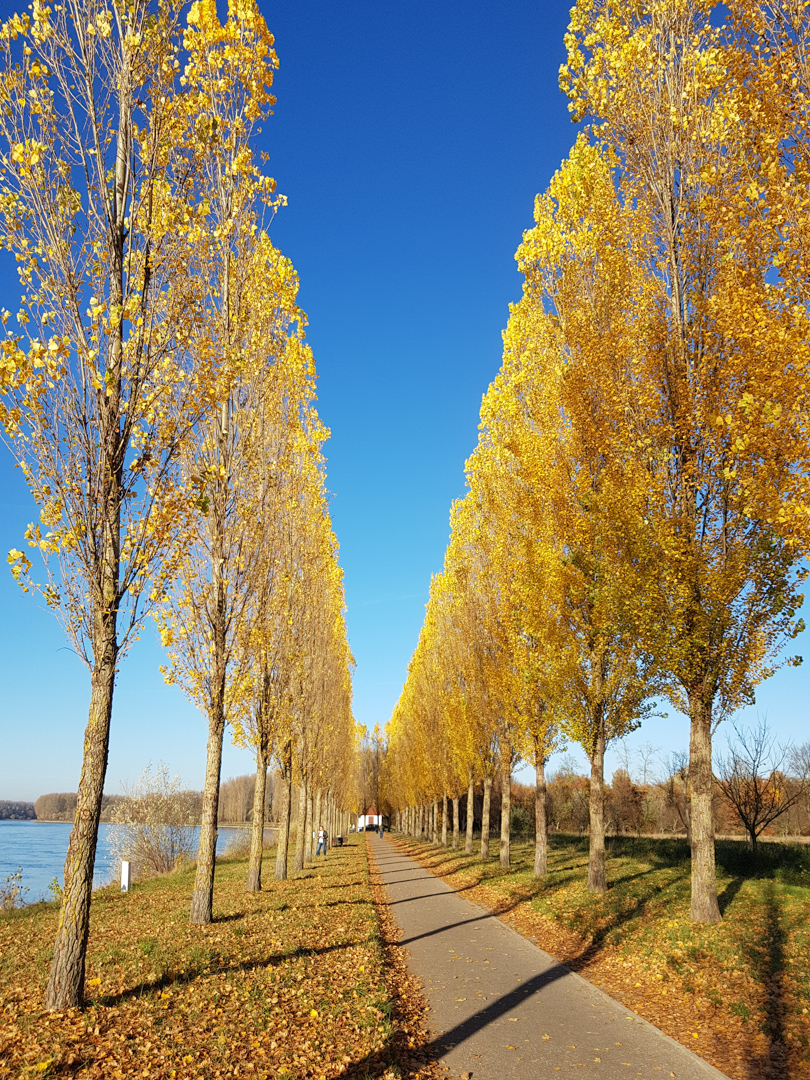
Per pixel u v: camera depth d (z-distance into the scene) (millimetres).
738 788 19359
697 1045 6777
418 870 27516
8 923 12875
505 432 20078
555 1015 7750
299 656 19578
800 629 10805
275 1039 6238
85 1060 5332
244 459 12430
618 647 14125
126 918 12922
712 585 10727
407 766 52750
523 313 18953
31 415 6914
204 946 9641
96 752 6855
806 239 8398
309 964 9039
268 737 17812
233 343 12039
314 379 20109
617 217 13414
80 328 7309
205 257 9578
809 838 26359
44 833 90000
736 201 9305
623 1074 5965
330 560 28500
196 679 11742
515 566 16984
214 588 11898
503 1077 5902
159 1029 6105
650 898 13375
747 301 9195
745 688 11250
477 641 25859
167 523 7539
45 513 6945
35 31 7312
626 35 12609
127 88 7793
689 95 11969
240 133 12031
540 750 18812
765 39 8625
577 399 14570
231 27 11656
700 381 11180
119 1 7793
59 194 7273
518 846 32750
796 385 8664
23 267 7090
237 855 37031
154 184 7840
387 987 8383
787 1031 6773
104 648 7000
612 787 44188
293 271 15031
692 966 9086
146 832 27328
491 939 12438
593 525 14320
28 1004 6633
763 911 11000
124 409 7418
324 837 36625
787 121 8609
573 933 12195
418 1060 6324
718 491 11117
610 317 14203
